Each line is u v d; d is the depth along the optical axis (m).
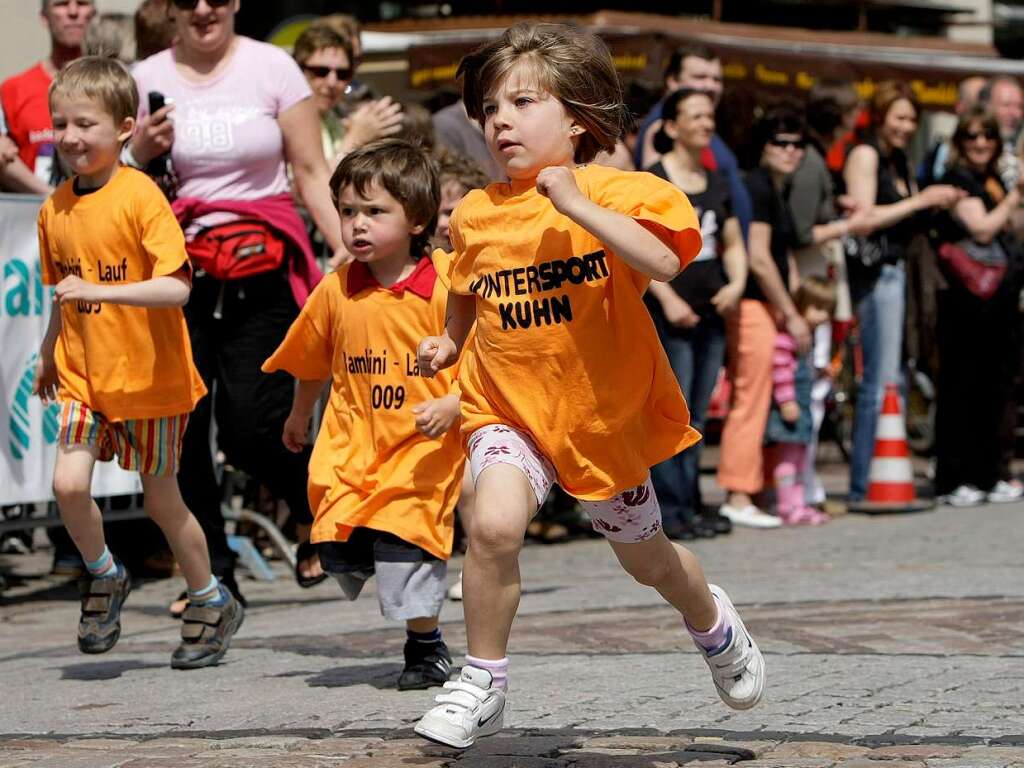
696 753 9.05
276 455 14.35
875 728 9.69
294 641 13.67
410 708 10.62
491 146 8.94
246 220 14.13
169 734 10.00
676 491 20.55
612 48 27.06
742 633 9.36
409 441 11.41
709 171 20.23
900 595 15.33
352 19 18.59
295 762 9.02
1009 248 24.30
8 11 30.61
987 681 11.17
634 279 8.82
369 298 11.59
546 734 9.64
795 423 21.77
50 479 16.89
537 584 16.97
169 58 14.53
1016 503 24.44
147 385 12.18
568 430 8.79
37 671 12.78
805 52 29.45
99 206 12.23
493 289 8.88
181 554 12.52
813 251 21.91
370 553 11.59
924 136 42.06
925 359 24.12
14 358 16.48
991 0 47.22
